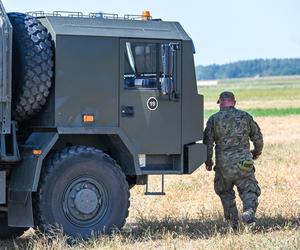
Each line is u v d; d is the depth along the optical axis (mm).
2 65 20562
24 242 22578
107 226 21844
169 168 22812
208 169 23453
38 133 21688
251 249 19281
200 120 23094
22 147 21484
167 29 22672
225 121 22984
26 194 21031
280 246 19250
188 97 22797
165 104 22484
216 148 23156
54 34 21344
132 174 22328
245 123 23062
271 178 35062
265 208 26562
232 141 22922
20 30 21328
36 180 20906
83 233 21547
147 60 22375
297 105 172250
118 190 21922
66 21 21703
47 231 21219
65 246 20531
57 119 21344
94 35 21703
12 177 21406
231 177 22922
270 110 143375
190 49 22734
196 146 22891
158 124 22422
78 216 21547
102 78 21781
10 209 21391
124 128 22047
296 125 90562
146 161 22562
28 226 21094
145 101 22250
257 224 23250
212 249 19750
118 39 21953
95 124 21719
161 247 20516
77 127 21500
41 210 21250
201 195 30547
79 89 21562
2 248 21547
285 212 25734
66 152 21516
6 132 20766
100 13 22328
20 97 21188
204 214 25453
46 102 21609
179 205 28094
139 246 20578
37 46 21172
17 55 21281
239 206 27438
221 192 23344
